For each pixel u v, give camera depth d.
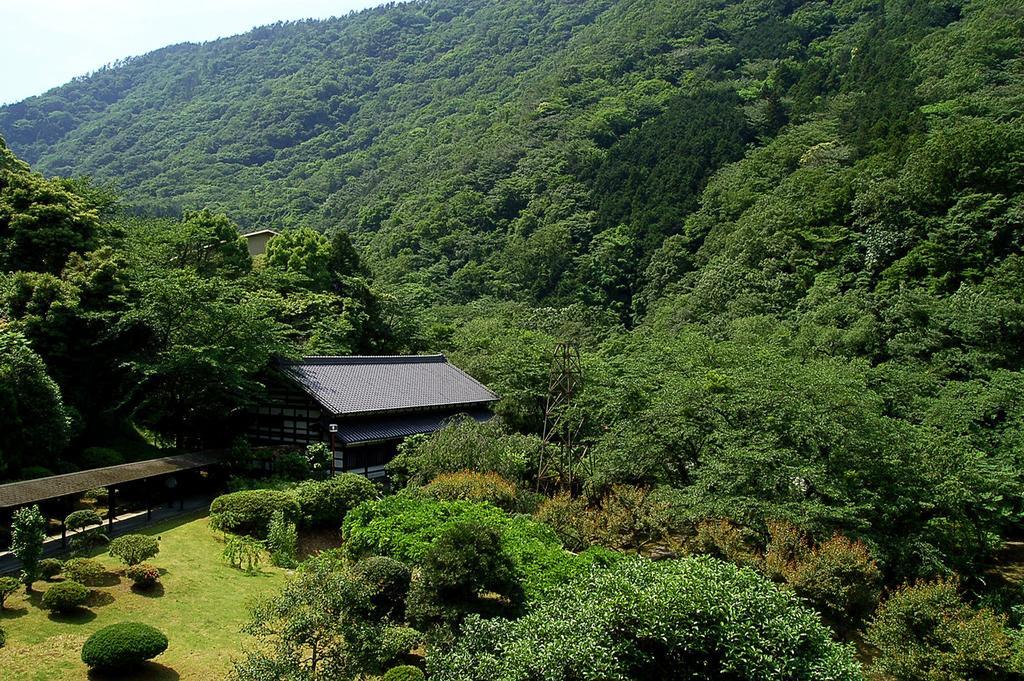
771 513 17.62
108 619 13.03
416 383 29.62
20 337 19.44
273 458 23.20
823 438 18.66
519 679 9.91
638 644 10.90
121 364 21.75
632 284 54.72
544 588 13.83
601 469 22.05
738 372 23.61
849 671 10.59
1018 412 24.48
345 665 10.73
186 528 18.55
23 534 13.33
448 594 13.30
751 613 10.92
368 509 17.94
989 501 20.48
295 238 39.22
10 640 11.75
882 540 17.91
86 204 26.88
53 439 19.28
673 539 18.91
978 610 17.84
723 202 53.72
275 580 16.08
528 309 51.97
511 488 20.33
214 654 12.41
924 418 25.36
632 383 25.66
